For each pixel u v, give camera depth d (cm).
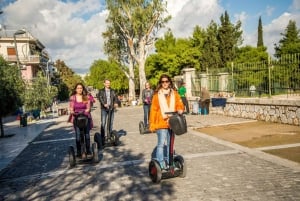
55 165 791
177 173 584
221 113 1752
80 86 772
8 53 5244
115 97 990
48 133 1563
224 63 4659
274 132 1058
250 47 4744
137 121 1831
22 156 958
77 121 736
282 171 604
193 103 1927
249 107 1484
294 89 1228
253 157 729
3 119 3019
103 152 903
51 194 564
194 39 4856
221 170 635
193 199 487
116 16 3531
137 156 820
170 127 548
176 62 4403
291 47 3703
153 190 541
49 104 2948
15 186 630
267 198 474
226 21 4803
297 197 471
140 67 3706
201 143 947
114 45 3981
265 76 1390
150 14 3453
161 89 573
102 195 537
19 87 1677
